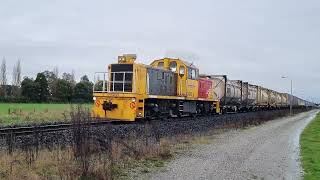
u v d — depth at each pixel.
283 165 16.91
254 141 24.86
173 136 21.86
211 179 13.49
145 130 20.02
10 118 30.14
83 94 84.00
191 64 32.69
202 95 34.75
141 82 24.98
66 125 20.59
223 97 42.31
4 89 84.12
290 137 29.31
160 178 13.22
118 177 12.95
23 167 12.15
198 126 26.72
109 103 24.48
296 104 107.88
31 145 14.18
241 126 34.41
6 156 12.76
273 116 56.72
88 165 12.52
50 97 80.06
